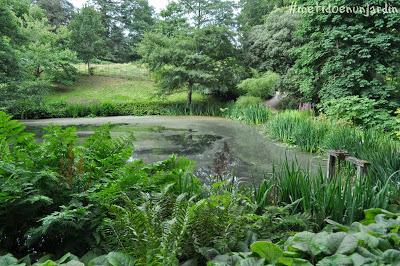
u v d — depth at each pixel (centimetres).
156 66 1791
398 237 196
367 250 176
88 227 230
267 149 809
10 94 1387
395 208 300
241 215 239
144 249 183
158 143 892
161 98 1978
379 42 871
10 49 1386
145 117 1644
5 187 211
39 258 217
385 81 987
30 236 222
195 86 1845
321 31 995
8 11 1416
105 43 2938
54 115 1617
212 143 896
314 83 1072
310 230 255
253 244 176
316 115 1137
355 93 939
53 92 2080
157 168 344
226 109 1673
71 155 252
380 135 688
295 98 1425
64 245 228
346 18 925
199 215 212
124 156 283
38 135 995
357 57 927
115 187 225
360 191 292
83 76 2452
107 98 2020
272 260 173
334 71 974
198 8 2027
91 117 1641
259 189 319
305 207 287
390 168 407
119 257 171
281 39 1667
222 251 206
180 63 1802
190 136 1022
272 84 1619
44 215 234
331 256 165
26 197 223
